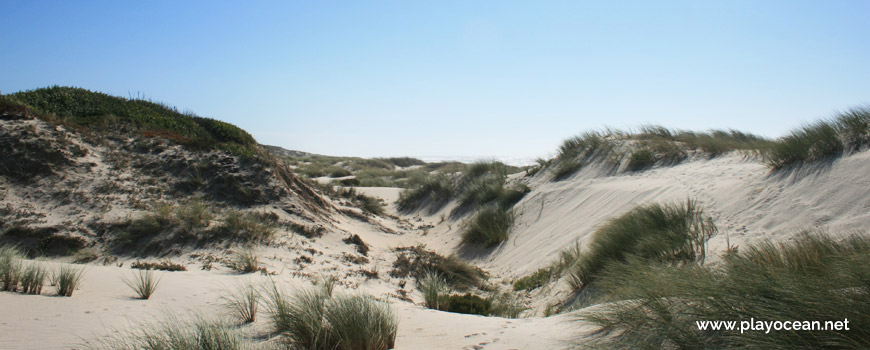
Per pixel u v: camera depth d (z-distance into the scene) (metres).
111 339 3.94
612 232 7.77
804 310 2.94
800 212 6.67
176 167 12.95
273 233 10.87
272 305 4.96
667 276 4.10
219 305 5.48
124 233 9.92
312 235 11.60
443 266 10.21
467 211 15.95
